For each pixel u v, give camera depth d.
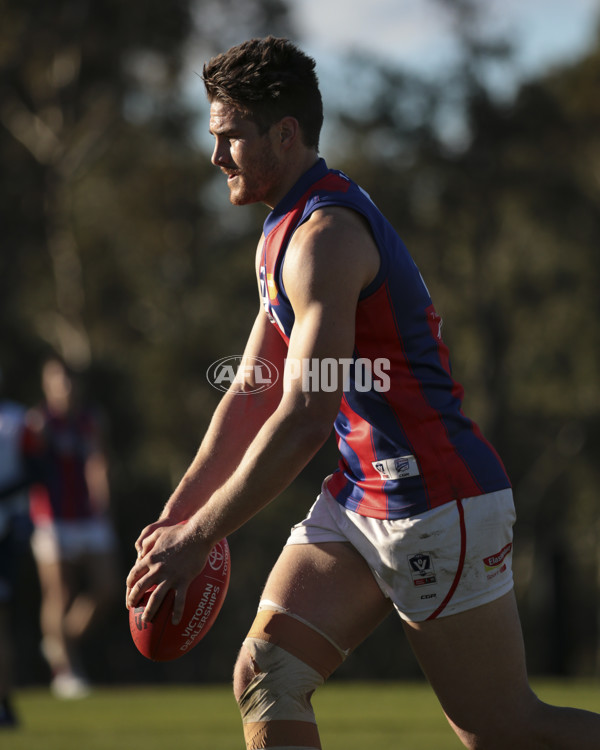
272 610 10.14
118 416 104.81
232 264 114.81
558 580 49.41
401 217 115.25
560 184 116.44
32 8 101.62
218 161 10.33
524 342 120.44
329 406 9.36
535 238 121.56
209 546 9.70
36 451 24.72
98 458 34.88
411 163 115.94
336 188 9.98
